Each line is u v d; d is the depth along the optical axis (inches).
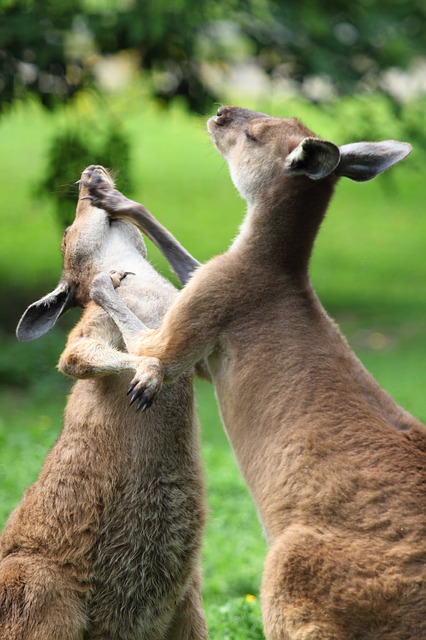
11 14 970.7
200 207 1638.8
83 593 392.2
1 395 933.2
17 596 383.2
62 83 1015.0
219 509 642.2
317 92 1081.4
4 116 1047.0
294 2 1048.8
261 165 386.6
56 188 995.3
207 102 1040.8
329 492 338.6
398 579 321.4
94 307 407.5
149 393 360.5
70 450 396.8
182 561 400.8
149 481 393.4
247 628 479.2
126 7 973.2
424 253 1448.1
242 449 367.2
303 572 332.5
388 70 1095.0
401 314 1179.9
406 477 334.0
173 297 411.8
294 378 359.6
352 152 379.9
